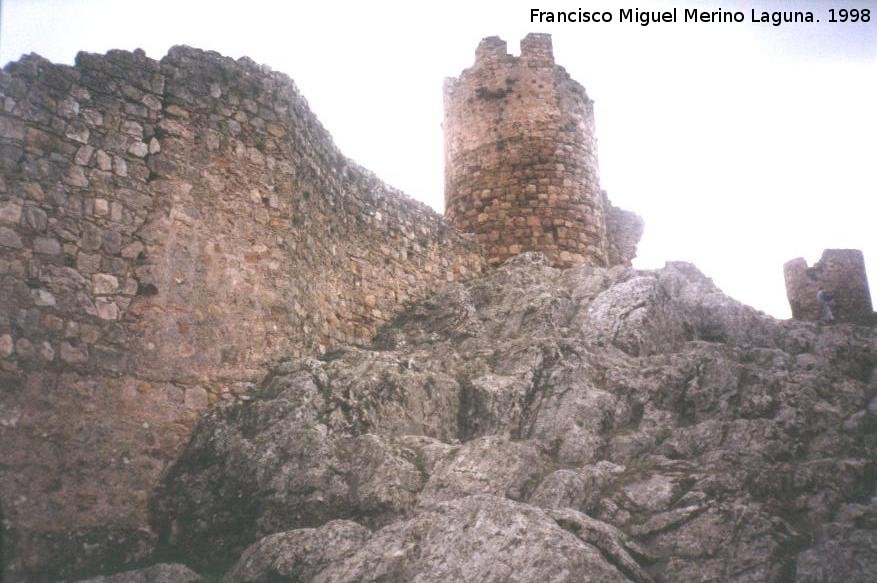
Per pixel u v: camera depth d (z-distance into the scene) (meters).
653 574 6.57
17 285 7.92
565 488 7.59
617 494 7.73
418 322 13.40
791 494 7.56
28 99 8.51
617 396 9.96
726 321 12.52
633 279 12.64
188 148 9.74
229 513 8.03
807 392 9.88
